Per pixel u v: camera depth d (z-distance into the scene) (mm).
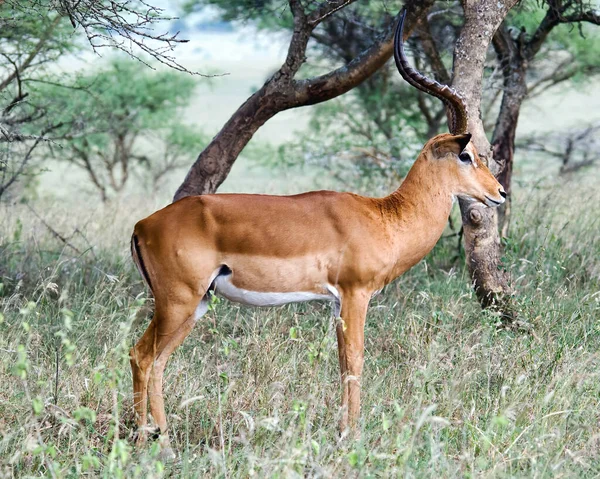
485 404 9367
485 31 11891
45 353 10281
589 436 8617
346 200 9453
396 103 26281
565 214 17453
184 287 8875
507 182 15258
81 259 14352
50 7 10656
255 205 9047
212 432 8938
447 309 11688
